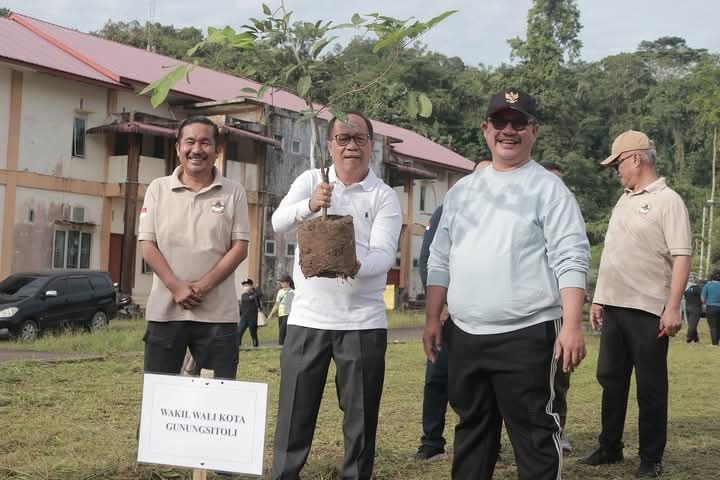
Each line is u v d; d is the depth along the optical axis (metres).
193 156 4.97
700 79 40.12
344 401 4.50
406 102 3.80
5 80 23.11
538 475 3.87
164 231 5.00
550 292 3.89
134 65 27.62
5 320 17.27
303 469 5.13
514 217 3.94
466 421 4.09
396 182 36.59
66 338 16.47
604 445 5.65
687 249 5.36
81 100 25.06
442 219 4.30
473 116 55.69
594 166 62.78
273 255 28.81
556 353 3.78
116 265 26.50
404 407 7.87
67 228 24.91
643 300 5.43
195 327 5.01
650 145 5.64
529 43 65.12
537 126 4.09
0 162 23.00
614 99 72.69
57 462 5.21
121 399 7.76
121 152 26.30
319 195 4.16
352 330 4.44
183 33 52.34
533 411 3.88
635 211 5.58
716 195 59.94
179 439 3.99
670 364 12.83
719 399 8.88
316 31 3.77
